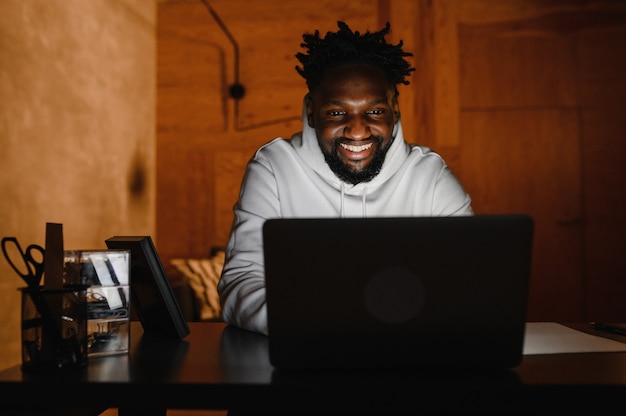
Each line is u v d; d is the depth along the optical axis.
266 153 1.74
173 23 4.98
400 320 0.80
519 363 0.80
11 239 0.88
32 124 3.14
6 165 2.92
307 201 1.71
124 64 4.33
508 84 4.75
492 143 4.75
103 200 3.99
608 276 4.66
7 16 2.94
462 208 1.69
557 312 4.69
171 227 4.94
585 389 0.74
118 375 0.82
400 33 4.82
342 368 0.82
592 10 4.73
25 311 0.85
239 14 4.96
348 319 0.80
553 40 4.74
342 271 0.80
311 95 1.61
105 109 4.02
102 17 3.98
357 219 0.79
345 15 4.88
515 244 0.78
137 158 4.55
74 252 0.96
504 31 4.77
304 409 0.75
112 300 0.97
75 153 3.61
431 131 4.78
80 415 1.01
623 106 4.70
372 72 1.50
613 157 4.69
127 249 1.05
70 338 0.86
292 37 4.91
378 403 0.75
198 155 4.94
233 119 4.93
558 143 4.72
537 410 0.74
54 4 3.37
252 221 1.54
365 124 1.49
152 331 1.21
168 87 4.98
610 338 1.11
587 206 4.69
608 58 4.71
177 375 0.82
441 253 0.79
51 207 3.33
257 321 1.17
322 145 1.55
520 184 4.73
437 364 0.80
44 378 0.81
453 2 4.80
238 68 4.95
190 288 3.62
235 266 1.41
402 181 1.74
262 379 0.79
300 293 0.80
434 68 4.79
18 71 3.02
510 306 0.79
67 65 3.51
